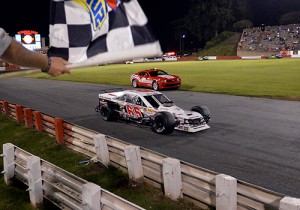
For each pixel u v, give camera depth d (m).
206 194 4.82
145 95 10.82
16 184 6.59
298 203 3.37
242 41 72.81
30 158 5.39
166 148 8.22
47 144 9.16
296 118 11.09
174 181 5.15
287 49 63.91
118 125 11.15
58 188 4.93
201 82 22.95
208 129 10.01
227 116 11.84
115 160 6.84
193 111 10.53
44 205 5.50
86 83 27.11
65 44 1.41
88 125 11.36
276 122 10.62
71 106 15.77
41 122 10.59
